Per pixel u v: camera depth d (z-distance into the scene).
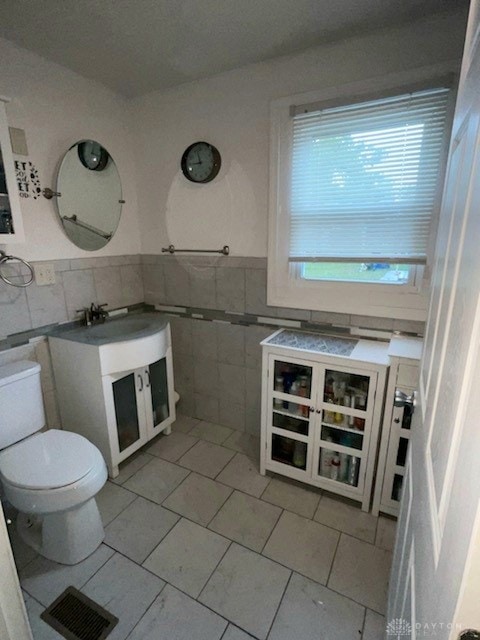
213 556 1.44
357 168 1.63
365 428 1.58
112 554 1.45
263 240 1.96
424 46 1.40
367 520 1.63
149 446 2.20
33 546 1.47
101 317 2.10
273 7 1.32
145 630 1.18
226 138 1.92
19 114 1.63
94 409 1.82
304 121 1.70
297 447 1.84
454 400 0.44
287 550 1.47
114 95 2.08
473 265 0.42
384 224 1.64
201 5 1.31
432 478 0.56
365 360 1.51
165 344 2.07
